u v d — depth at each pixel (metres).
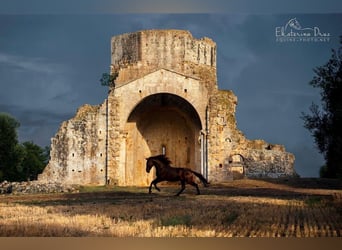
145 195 40.22
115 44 57.50
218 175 51.31
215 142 51.72
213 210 28.80
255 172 51.59
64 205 32.53
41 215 27.31
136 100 52.62
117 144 51.75
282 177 50.59
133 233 21.83
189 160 57.72
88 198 38.16
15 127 48.91
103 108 52.19
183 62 56.28
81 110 52.75
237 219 25.59
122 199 36.91
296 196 37.31
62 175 51.50
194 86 52.72
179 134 58.34
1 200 36.81
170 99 54.53
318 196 36.62
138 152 56.09
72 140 51.78
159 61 56.31
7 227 23.08
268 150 52.97
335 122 29.06
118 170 51.59
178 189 45.69
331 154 29.52
